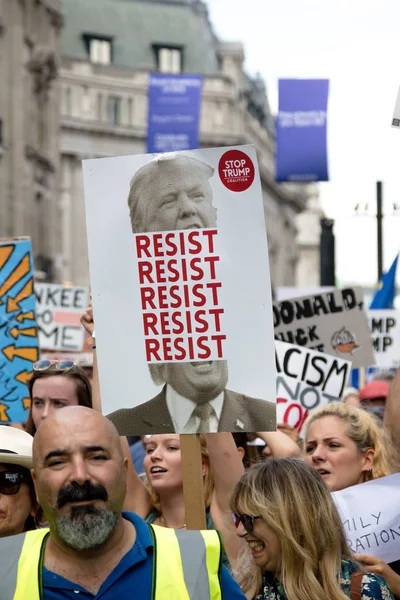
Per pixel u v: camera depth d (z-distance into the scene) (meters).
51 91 56.69
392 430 5.86
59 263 58.59
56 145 57.69
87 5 83.56
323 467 5.70
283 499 4.36
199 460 4.79
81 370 6.69
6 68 49.62
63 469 3.69
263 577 4.49
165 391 4.84
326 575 4.32
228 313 4.79
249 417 4.76
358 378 13.78
